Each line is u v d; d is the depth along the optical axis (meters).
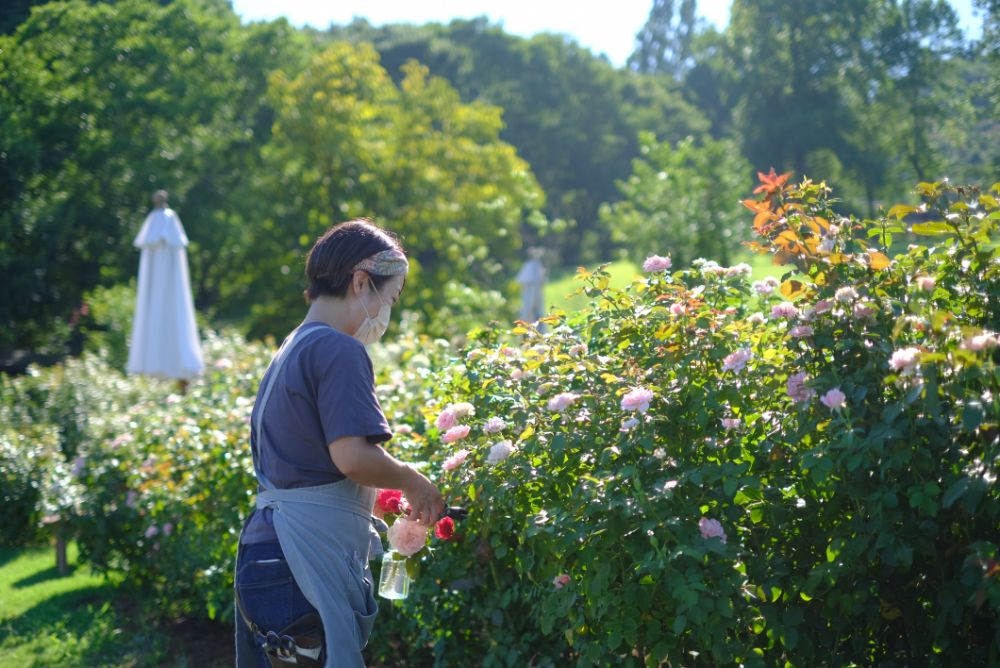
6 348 19.55
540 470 2.71
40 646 4.59
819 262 2.56
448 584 3.26
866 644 2.54
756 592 2.40
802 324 2.51
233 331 12.13
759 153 23.89
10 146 17.80
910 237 2.92
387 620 3.84
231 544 4.39
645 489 2.43
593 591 2.41
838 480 2.38
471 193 18.25
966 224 2.56
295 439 2.18
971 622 2.41
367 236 2.30
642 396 2.47
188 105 21.61
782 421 2.52
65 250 19.66
